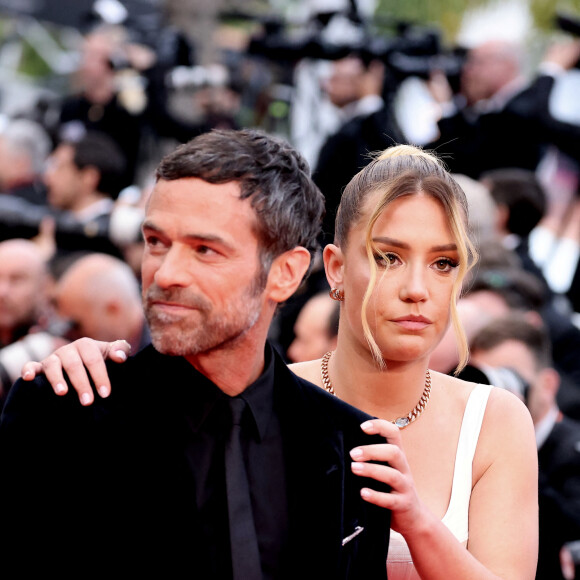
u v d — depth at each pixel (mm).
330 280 8344
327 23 21734
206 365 6410
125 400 6375
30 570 6090
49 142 23922
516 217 17688
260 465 6461
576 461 12414
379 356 7789
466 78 20672
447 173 7922
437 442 8328
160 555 6125
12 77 38469
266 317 6473
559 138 18906
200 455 6371
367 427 6434
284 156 6395
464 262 7730
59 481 6145
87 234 17094
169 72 23078
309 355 13062
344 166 19547
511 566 7879
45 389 6344
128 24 24938
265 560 6336
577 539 11414
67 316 13508
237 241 6145
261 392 6520
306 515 6438
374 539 6629
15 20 37594
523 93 19266
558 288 19672
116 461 6203
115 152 19375
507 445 8266
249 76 26641
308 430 6590
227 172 6133
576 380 16328
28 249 13977
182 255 6129
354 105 20734
